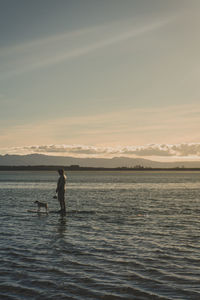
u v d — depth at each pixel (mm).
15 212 26344
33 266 11352
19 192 52844
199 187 73125
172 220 22031
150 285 9617
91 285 9633
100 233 17297
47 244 14625
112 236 16484
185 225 19922
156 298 8742
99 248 13898
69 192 53344
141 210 27984
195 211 27234
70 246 14242
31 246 14227
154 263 11727
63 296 8875
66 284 9703
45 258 12336
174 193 51438
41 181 109812
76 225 19969
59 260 12078
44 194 48062
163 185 83750
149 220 22062
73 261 11945
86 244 14648
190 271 10836
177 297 8773
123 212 26578
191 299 8633
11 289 9344
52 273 10641
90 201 36750
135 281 9938
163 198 41312
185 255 12789
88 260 12078
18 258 12320
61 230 18203
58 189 25719
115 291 9203
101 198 41000
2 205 31828
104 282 9852
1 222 21062
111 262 11852
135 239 15742
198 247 14086
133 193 51062
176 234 17016
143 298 8750
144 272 10742
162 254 12930
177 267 11266
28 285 9633
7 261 11938
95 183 95250
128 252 13242
